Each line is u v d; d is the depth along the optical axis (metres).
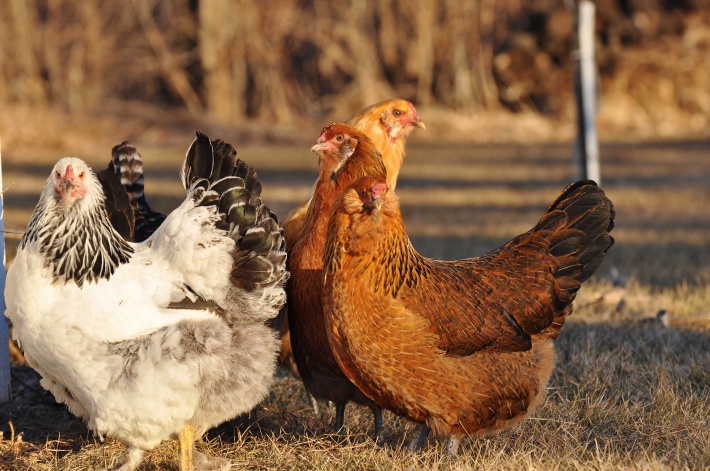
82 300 4.71
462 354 5.07
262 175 21.97
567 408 5.98
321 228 5.51
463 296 5.14
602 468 4.80
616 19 36.59
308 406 6.41
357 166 5.51
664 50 36.03
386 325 4.88
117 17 34.94
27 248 4.76
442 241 12.92
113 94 36.06
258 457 5.46
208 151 5.14
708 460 4.98
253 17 36.44
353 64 37.66
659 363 6.64
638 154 26.66
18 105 30.72
